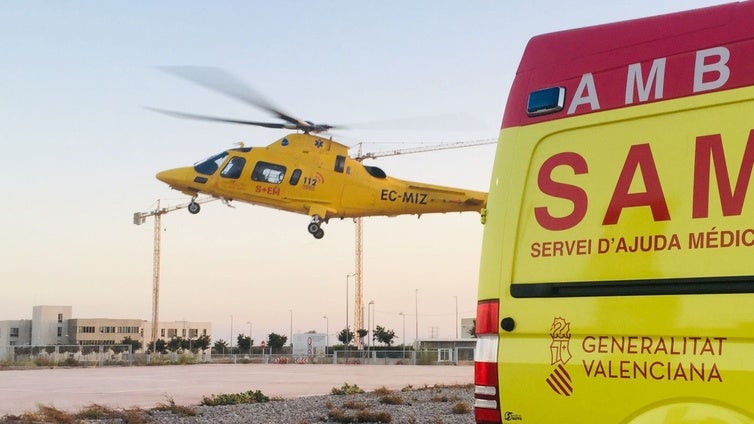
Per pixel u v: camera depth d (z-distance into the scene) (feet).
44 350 185.06
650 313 13.23
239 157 104.47
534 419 14.25
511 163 15.30
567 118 14.76
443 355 182.39
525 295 14.60
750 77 13.05
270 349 256.32
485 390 14.84
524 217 14.90
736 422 12.29
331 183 103.96
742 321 12.37
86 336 548.31
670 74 13.82
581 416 13.76
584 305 13.93
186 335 602.85
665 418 12.93
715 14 13.65
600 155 14.26
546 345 14.24
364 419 46.47
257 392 60.03
